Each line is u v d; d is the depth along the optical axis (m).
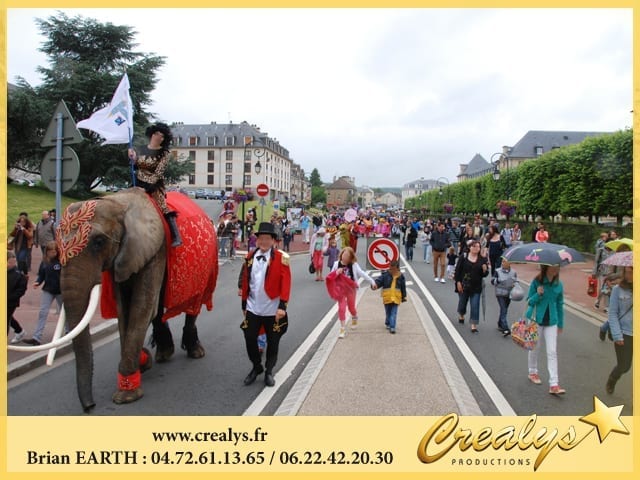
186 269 6.09
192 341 7.11
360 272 8.05
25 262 12.16
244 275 6.05
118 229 5.01
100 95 37.66
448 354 7.04
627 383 6.29
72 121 7.84
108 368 6.59
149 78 39.84
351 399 5.11
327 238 16.02
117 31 39.97
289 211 37.25
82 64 37.72
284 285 5.90
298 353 7.38
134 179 5.80
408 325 8.66
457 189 64.94
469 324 9.77
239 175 87.88
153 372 6.45
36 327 7.96
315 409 4.89
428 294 13.52
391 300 8.09
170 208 6.16
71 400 5.43
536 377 6.22
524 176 35.59
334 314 10.34
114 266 5.10
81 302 4.71
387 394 5.24
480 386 6.05
